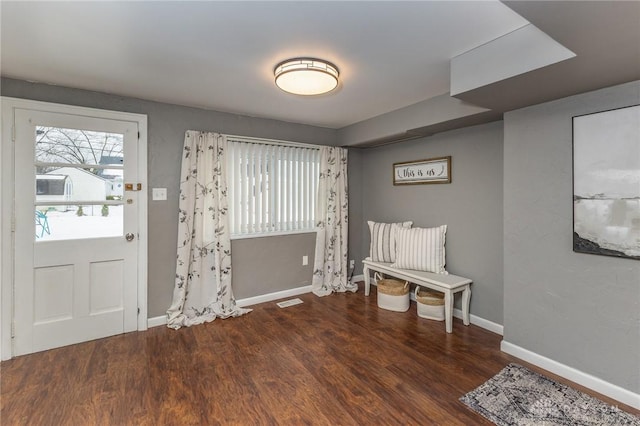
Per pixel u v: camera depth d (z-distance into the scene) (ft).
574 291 6.80
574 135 6.68
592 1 3.60
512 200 7.85
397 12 5.02
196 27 5.48
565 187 6.88
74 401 6.14
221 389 6.55
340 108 10.44
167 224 9.82
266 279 11.94
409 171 12.06
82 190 8.58
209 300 10.45
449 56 6.59
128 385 6.66
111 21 5.28
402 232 11.44
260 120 11.56
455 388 6.58
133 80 7.92
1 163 7.62
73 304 8.50
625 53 4.79
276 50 6.34
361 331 9.36
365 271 12.59
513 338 7.91
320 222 13.01
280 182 12.19
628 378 6.06
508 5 3.79
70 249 8.44
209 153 10.29
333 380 6.88
